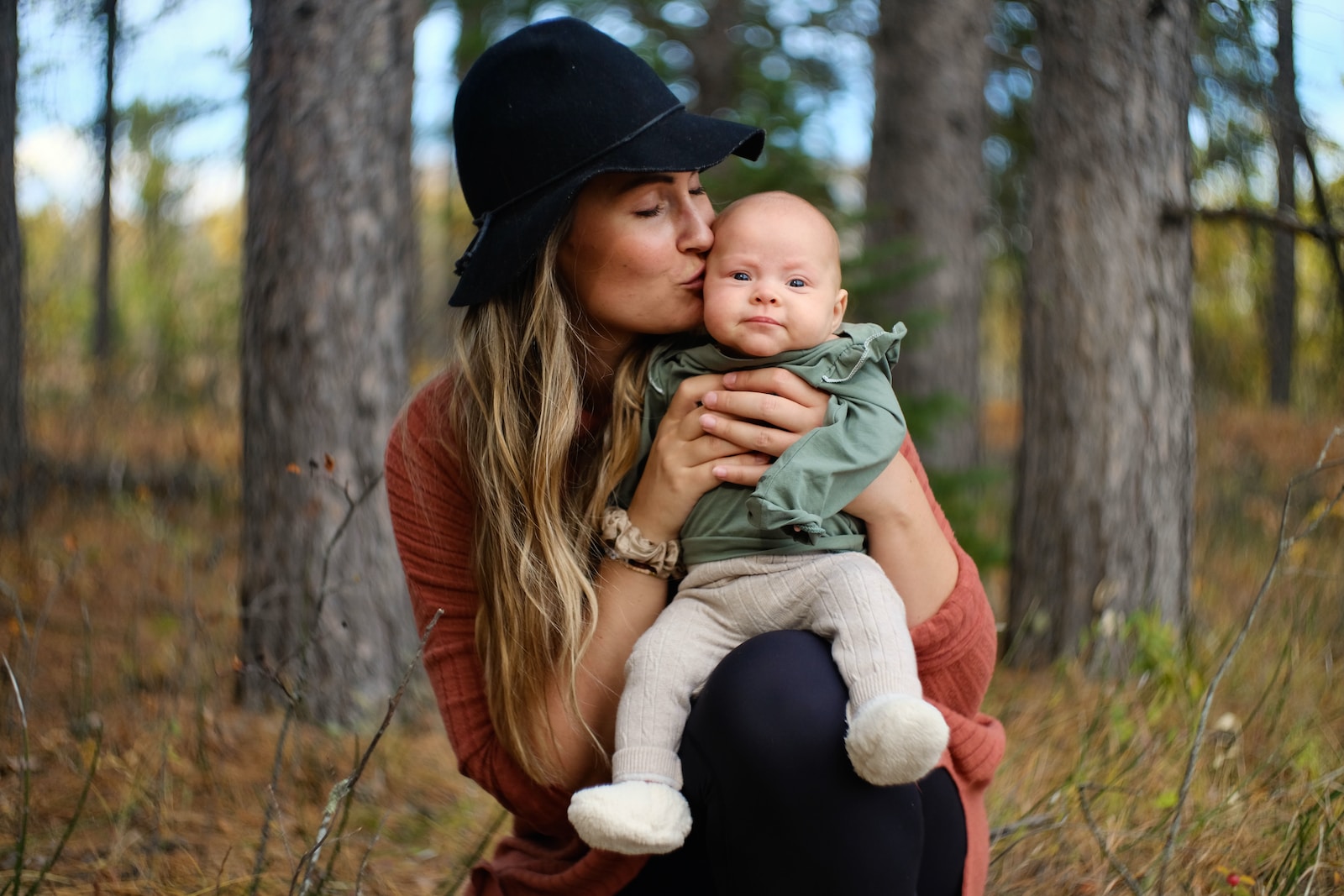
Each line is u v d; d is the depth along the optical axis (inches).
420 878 103.2
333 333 144.3
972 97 320.8
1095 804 105.3
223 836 108.8
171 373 336.2
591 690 69.5
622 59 70.4
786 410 66.6
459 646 72.9
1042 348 166.7
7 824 107.0
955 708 69.2
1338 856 90.4
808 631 65.1
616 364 75.1
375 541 145.8
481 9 380.8
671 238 69.7
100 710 134.1
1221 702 133.7
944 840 64.7
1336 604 158.1
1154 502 161.3
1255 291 206.1
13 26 167.6
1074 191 162.2
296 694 91.0
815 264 68.7
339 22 145.0
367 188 146.4
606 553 72.1
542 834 78.1
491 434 70.4
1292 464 244.2
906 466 70.4
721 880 63.2
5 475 210.4
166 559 206.2
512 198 71.2
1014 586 171.8
